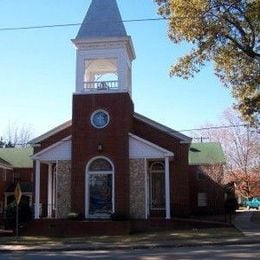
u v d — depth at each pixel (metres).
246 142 58.22
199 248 22.41
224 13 27.72
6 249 24.91
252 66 30.00
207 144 51.47
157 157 33.75
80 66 34.88
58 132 38.09
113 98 34.31
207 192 47.22
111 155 33.66
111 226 31.09
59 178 34.47
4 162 51.62
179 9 27.44
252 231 29.02
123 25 34.97
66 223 31.73
